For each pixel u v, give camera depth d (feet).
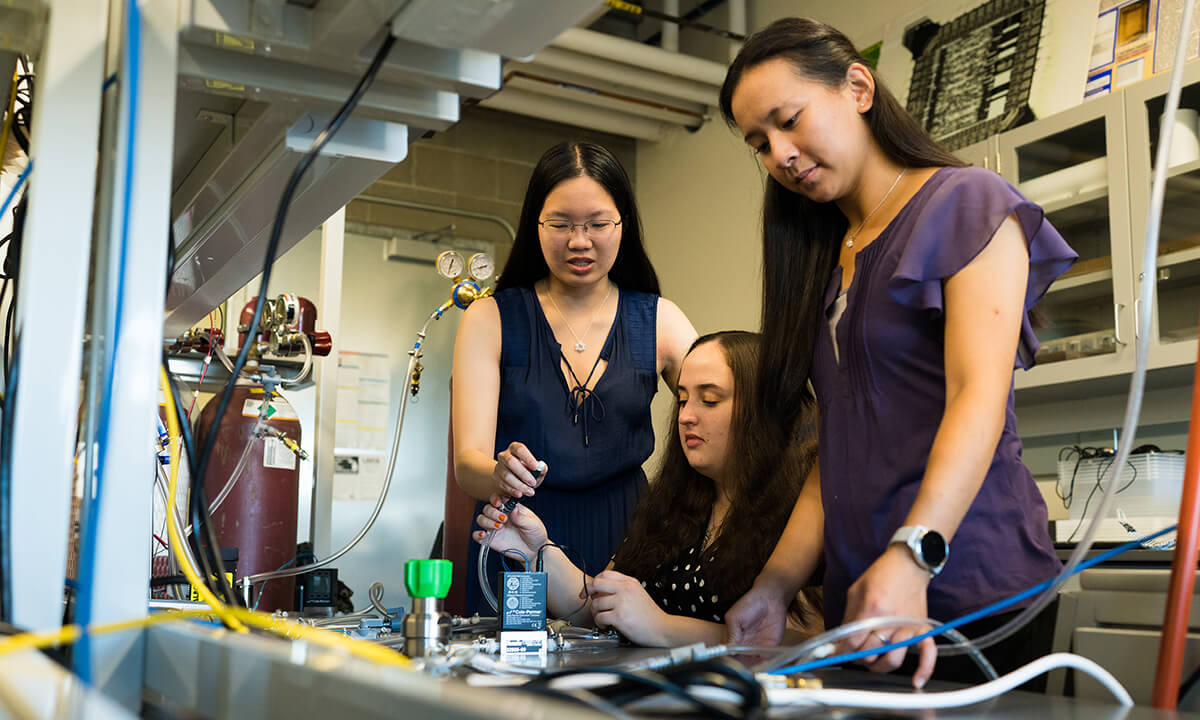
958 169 3.53
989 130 12.19
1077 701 2.26
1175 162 9.89
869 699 1.97
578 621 4.91
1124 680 2.94
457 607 8.24
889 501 3.48
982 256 3.27
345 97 2.93
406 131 3.33
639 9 15.57
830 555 3.71
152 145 2.45
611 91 16.14
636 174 18.99
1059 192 10.91
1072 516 9.80
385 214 16.39
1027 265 3.35
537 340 6.37
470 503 8.35
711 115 17.19
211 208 4.12
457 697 1.22
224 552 5.79
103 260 2.56
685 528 5.20
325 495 8.16
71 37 2.53
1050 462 11.76
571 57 15.06
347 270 15.46
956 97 12.76
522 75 15.38
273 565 7.61
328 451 8.20
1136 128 10.19
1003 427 3.32
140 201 2.42
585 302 6.51
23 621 2.31
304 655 1.62
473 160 17.35
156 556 5.75
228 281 5.18
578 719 1.10
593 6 2.42
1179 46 2.57
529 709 1.15
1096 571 3.47
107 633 2.19
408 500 15.34
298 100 2.92
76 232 2.48
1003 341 3.17
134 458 2.32
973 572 3.26
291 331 7.97
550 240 6.12
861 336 3.60
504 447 6.38
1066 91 11.41
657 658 2.36
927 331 3.46
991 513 3.30
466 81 2.89
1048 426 11.75
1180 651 2.30
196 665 1.93
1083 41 11.41
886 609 2.72
